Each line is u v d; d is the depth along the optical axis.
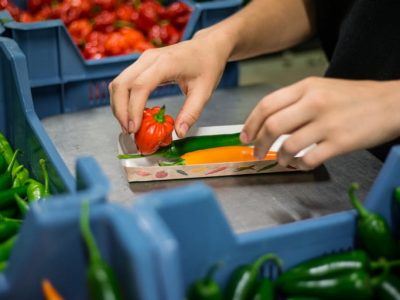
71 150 1.10
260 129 0.79
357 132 0.75
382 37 1.08
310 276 0.67
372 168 1.01
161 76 1.00
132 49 1.67
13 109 1.12
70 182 0.83
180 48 1.05
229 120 1.25
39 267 0.59
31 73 1.40
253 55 1.27
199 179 0.97
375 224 0.69
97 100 1.51
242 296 0.63
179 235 0.62
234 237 0.65
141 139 0.98
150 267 0.51
